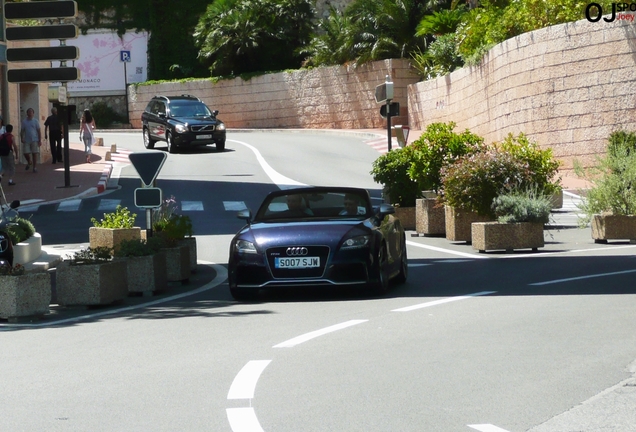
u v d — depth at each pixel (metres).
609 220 22.39
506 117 44.53
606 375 8.81
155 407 8.03
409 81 65.06
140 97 77.19
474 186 22.27
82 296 14.82
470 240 23.05
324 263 14.62
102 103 78.50
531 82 41.50
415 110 62.28
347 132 64.44
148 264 16.28
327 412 7.73
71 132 74.12
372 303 14.16
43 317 14.10
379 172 26.16
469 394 8.23
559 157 39.72
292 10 74.00
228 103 75.25
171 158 50.69
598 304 13.14
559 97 39.59
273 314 13.36
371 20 66.62
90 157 49.12
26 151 43.03
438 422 7.38
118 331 12.27
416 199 25.30
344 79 68.31
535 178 22.28
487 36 49.09
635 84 36.03
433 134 25.33
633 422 7.22
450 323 11.92
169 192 36.59
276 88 72.75
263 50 74.69
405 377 8.93
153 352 10.56
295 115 71.88
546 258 19.50
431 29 61.50
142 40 78.25
